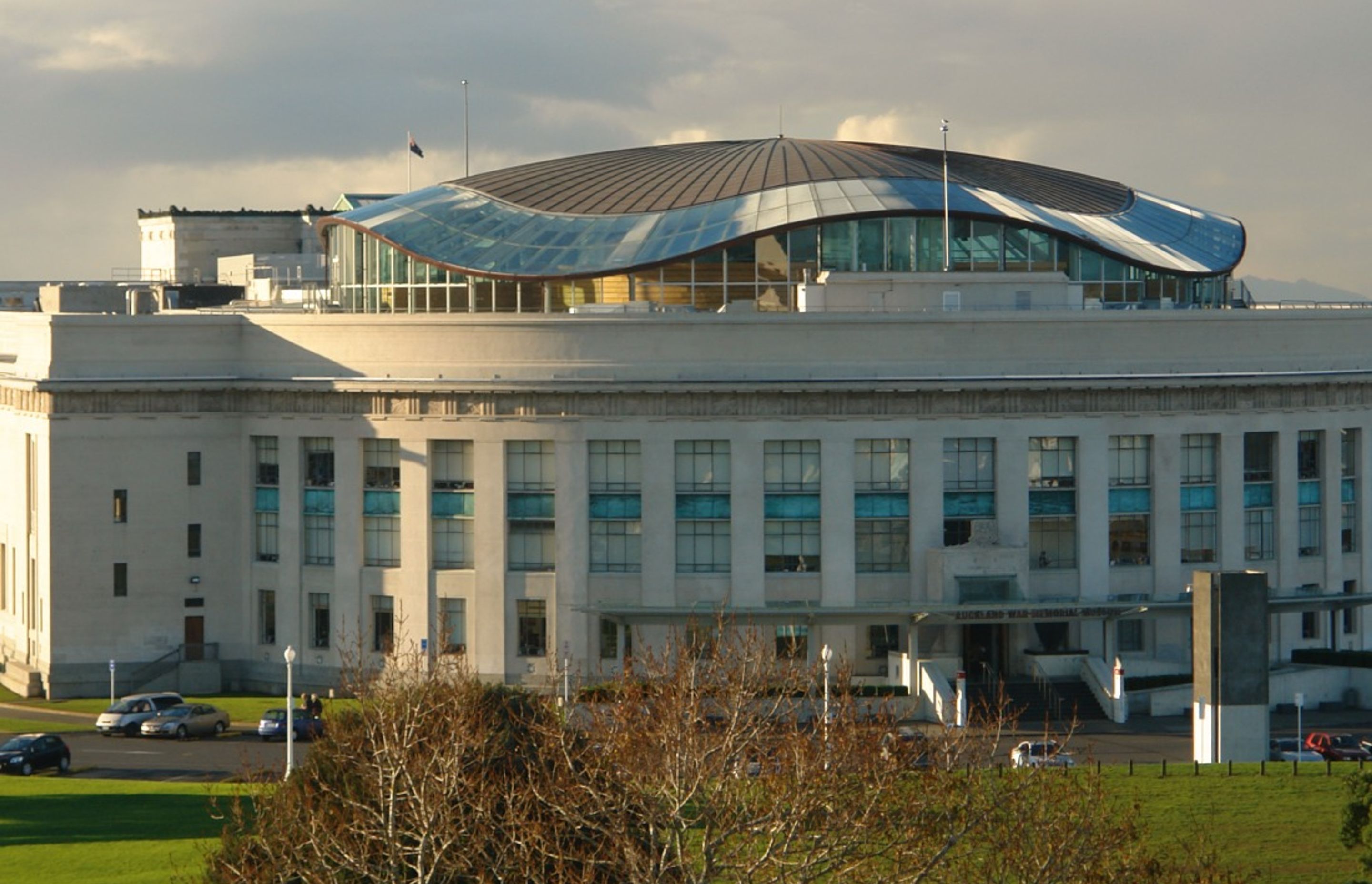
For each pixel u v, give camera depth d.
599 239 162.25
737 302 159.25
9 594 168.75
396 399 153.75
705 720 80.88
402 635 147.88
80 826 103.81
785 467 150.50
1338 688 153.38
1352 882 88.75
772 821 73.19
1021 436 152.00
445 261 162.75
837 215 159.25
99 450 157.75
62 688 157.50
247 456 159.88
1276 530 159.38
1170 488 155.38
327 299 180.50
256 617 160.12
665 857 72.12
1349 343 162.88
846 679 89.12
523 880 76.12
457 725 77.75
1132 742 133.25
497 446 151.62
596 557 151.00
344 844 76.12
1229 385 156.12
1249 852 97.19
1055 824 76.00
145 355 158.50
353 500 155.50
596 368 150.88
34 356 161.75
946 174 160.88
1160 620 153.50
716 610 135.50
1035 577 152.88
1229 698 119.69
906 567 151.25
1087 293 165.62
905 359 151.38
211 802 107.38
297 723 137.38
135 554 158.75
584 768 77.62
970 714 107.50
